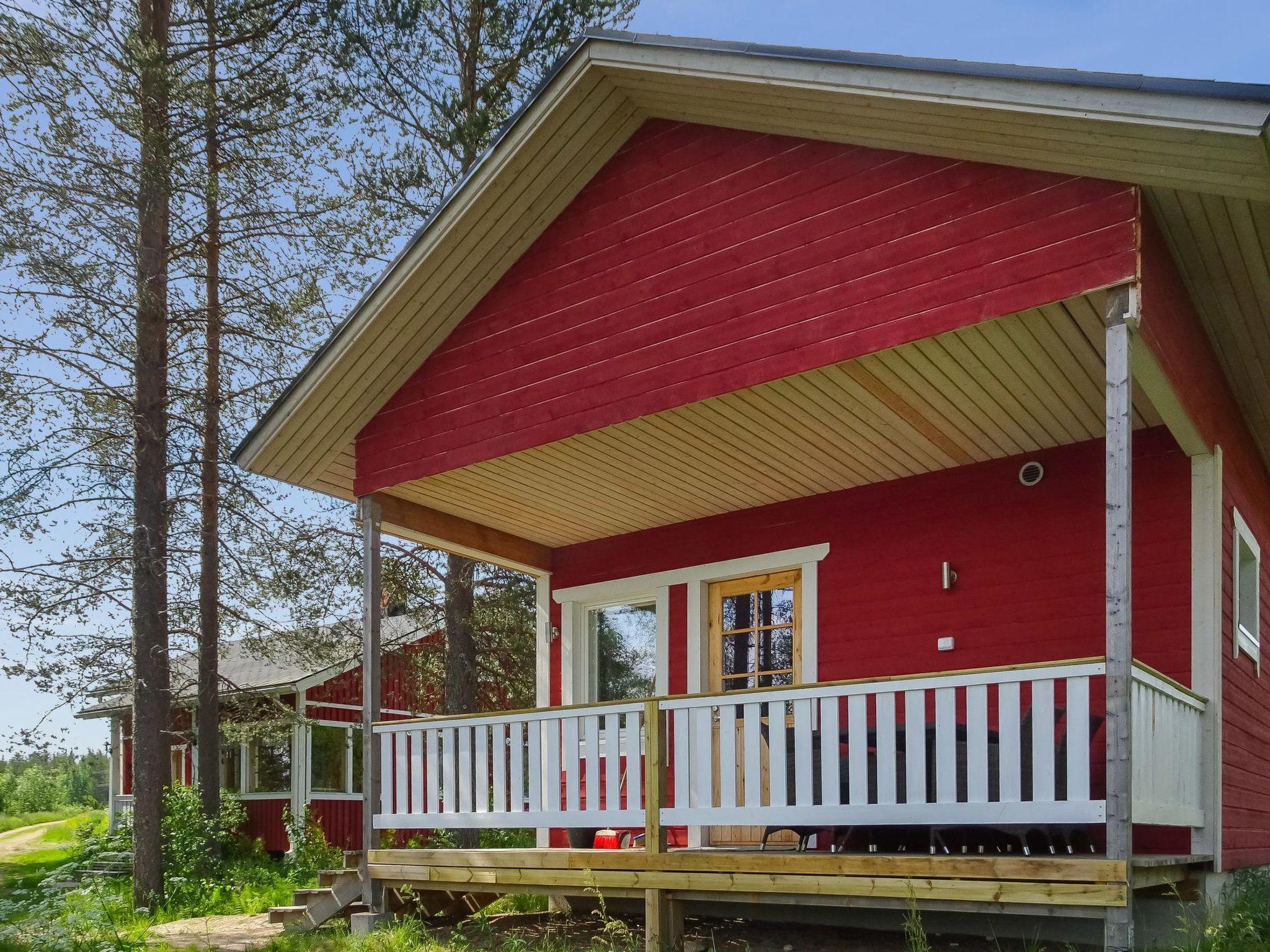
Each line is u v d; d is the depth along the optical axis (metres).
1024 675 6.13
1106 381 6.51
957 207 6.48
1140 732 6.13
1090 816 5.85
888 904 6.42
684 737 7.51
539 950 7.70
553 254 8.48
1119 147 5.72
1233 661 8.51
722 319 7.41
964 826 6.58
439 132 15.20
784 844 9.62
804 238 7.11
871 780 7.47
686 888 7.15
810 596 9.91
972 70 5.91
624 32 7.35
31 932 8.62
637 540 11.22
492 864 8.13
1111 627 5.68
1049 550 8.76
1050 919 6.95
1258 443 10.37
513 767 8.36
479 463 8.79
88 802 52.84
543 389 8.35
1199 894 7.28
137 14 14.89
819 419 8.07
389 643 17.78
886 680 6.63
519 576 17.95
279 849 19.83
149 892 13.69
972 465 9.27
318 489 10.23
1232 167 5.55
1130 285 5.82
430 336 8.98
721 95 7.23
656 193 7.95
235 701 17.67
